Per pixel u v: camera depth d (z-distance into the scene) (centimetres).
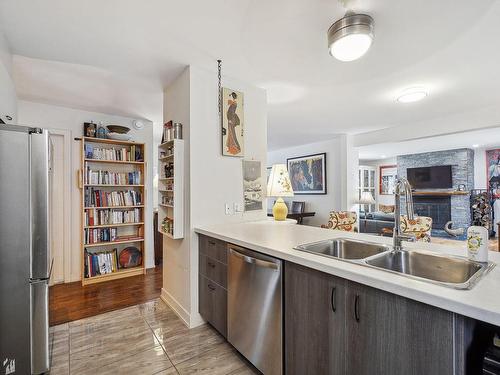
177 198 231
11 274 150
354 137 545
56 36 188
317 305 126
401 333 95
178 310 245
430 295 86
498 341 81
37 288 156
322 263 121
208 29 180
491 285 93
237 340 179
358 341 108
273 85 273
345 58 165
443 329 85
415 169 788
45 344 159
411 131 446
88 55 215
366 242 168
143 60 223
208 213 240
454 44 199
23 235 153
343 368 114
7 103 194
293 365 138
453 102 336
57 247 338
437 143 630
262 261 155
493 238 639
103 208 352
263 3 144
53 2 154
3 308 149
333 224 397
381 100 327
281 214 280
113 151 364
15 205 152
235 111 256
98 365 175
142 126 399
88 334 213
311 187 639
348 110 368
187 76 233
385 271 108
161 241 437
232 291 185
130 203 377
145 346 196
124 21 172
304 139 586
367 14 144
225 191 251
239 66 230
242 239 178
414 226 326
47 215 160
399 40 172
